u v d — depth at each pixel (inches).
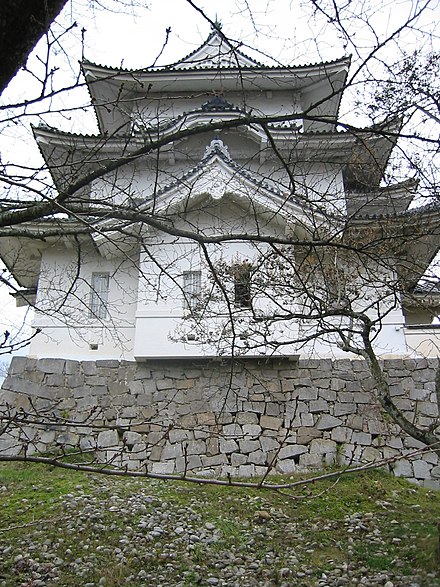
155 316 465.7
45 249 527.2
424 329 499.5
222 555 278.4
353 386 450.9
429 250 310.8
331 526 315.9
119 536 287.0
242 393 449.7
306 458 422.6
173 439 429.1
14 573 247.8
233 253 468.4
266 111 605.9
